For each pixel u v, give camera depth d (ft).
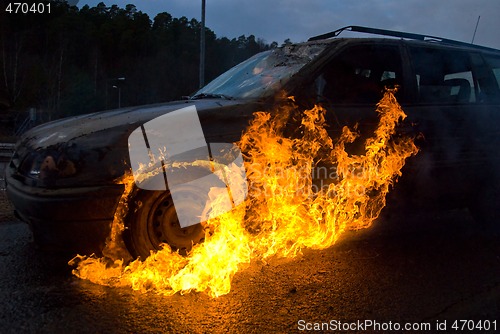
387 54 12.33
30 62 175.42
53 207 8.85
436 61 13.09
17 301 8.75
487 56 14.29
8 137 73.72
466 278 10.21
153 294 9.12
